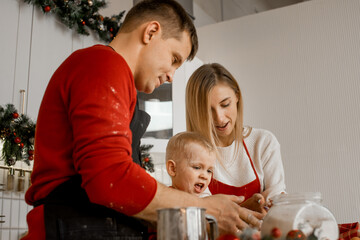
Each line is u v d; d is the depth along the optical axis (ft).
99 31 11.35
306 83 12.15
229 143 5.76
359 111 11.41
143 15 3.29
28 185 9.87
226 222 2.72
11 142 8.52
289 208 2.12
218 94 5.43
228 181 5.55
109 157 2.41
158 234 2.06
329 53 12.10
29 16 10.11
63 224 2.49
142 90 3.40
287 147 11.89
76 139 2.49
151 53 3.25
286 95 12.29
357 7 12.09
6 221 9.18
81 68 2.68
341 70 11.87
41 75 10.23
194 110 5.56
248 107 12.66
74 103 2.57
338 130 11.48
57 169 2.65
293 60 12.46
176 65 3.49
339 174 11.18
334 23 12.25
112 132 2.47
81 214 2.56
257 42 13.07
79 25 10.70
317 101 11.89
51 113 2.76
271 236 1.96
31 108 9.84
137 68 3.28
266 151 5.69
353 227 4.12
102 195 2.39
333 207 11.04
